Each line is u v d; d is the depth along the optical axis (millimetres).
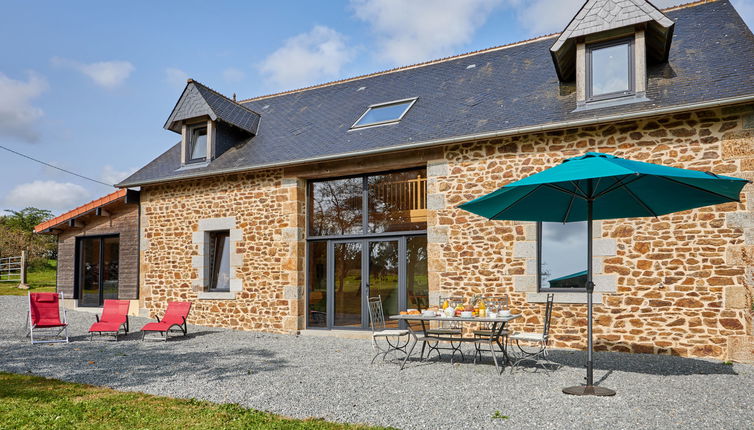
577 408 4246
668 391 4832
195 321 10453
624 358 6516
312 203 9820
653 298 6766
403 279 8750
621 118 6781
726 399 4523
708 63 7418
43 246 25531
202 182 10570
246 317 9867
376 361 6637
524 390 4945
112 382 5375
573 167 4395
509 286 7629
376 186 9164
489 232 7820
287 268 9500
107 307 9227
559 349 7230
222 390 4984
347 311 9297
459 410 4227
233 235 10109
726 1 9016
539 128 7277
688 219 6641
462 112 8758
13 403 4375
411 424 3846
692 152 6664
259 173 9930
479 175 7949
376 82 11781
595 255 7125
